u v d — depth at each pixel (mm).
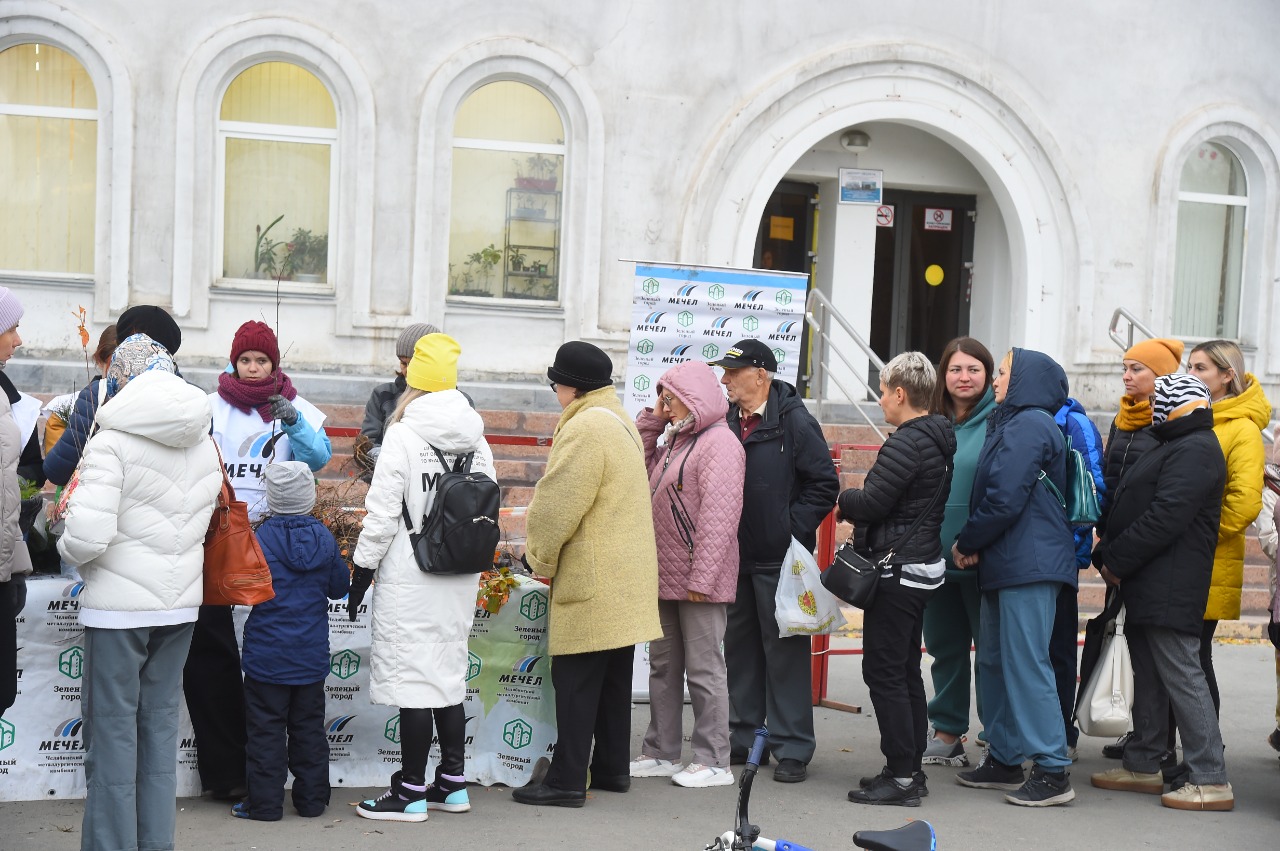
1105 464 6332
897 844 3156
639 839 5137
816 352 11641
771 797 5797
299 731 5285
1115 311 12219
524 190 11977
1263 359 13586
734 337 7242
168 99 11219
